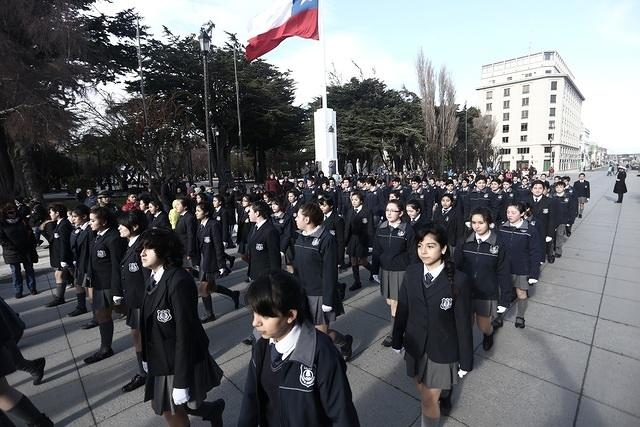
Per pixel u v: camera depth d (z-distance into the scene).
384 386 3.46
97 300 4.07
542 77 78.25
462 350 2.47
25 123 15.84
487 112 88.38
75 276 5.35
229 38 32.75
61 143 18.12
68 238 5.64
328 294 3.53
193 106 29.53
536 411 3.01
